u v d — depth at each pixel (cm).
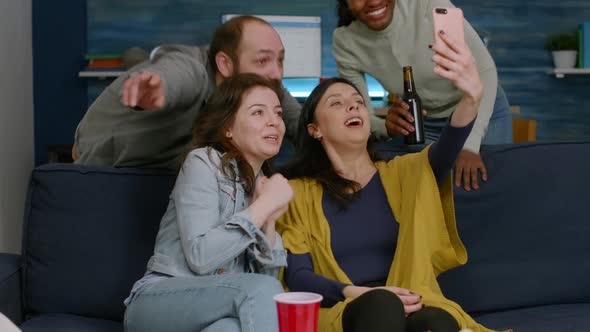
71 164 223
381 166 219
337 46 278
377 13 253
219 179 190
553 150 234
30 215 218
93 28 531
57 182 218
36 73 516
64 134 521
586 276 228
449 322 172
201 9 540
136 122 228
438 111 270
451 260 204
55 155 452
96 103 235
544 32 556
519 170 229
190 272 182
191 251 177
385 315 159
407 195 208
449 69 189
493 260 225
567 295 228
